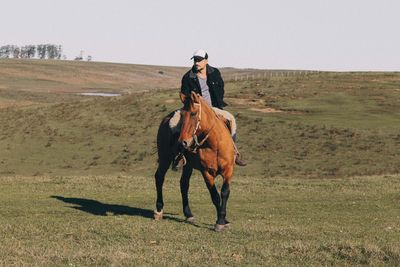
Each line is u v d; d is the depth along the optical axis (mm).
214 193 11656
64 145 52656
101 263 8586
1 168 46438
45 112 66125
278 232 11461
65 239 10516
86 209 14430
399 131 50312
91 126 58375
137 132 55281
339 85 75875
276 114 59188
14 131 58469
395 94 69062
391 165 41094
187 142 10984
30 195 16922
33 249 9422
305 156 45188
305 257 9297
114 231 11242
